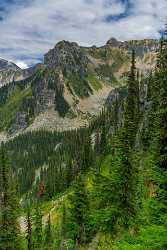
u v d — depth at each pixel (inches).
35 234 2883.9
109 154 3523.6
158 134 616.7
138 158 1057.5
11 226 1742.1
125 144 1050.7
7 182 1792.6
